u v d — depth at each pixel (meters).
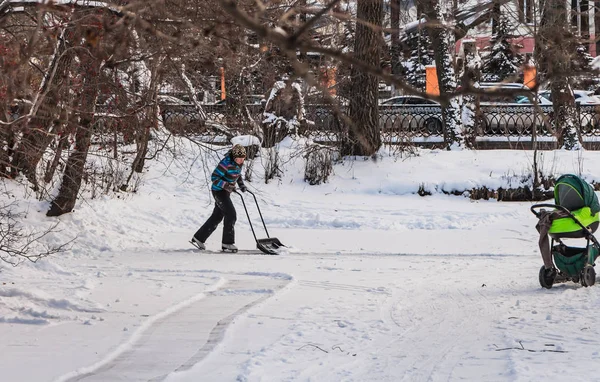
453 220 38.53
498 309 18.97
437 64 54.56
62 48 18.77
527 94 5.32
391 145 50.28
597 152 50.47
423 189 44.84
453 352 14.96
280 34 4.97
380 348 15.42
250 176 46.03
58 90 19.89
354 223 38.06
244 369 13.95
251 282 23.70
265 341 16.12
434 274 25.05
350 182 46.06
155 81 26.27
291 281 23.48
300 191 45.03
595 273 22.44
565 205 21.53
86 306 19.83
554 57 7.52
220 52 15.23
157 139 35.00
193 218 38.69
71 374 13.90
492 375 13.24
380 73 5.05
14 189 34.59
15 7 16.67
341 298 20.80
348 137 48.09
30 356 15.37
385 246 32.34
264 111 49.16
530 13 20.86
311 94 41.97
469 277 24.33
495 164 47.56
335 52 5.05
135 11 8.05
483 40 43.59
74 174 34.34
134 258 29.19
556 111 51.97
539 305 19.22
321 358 14.70
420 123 57.69
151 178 43.97
